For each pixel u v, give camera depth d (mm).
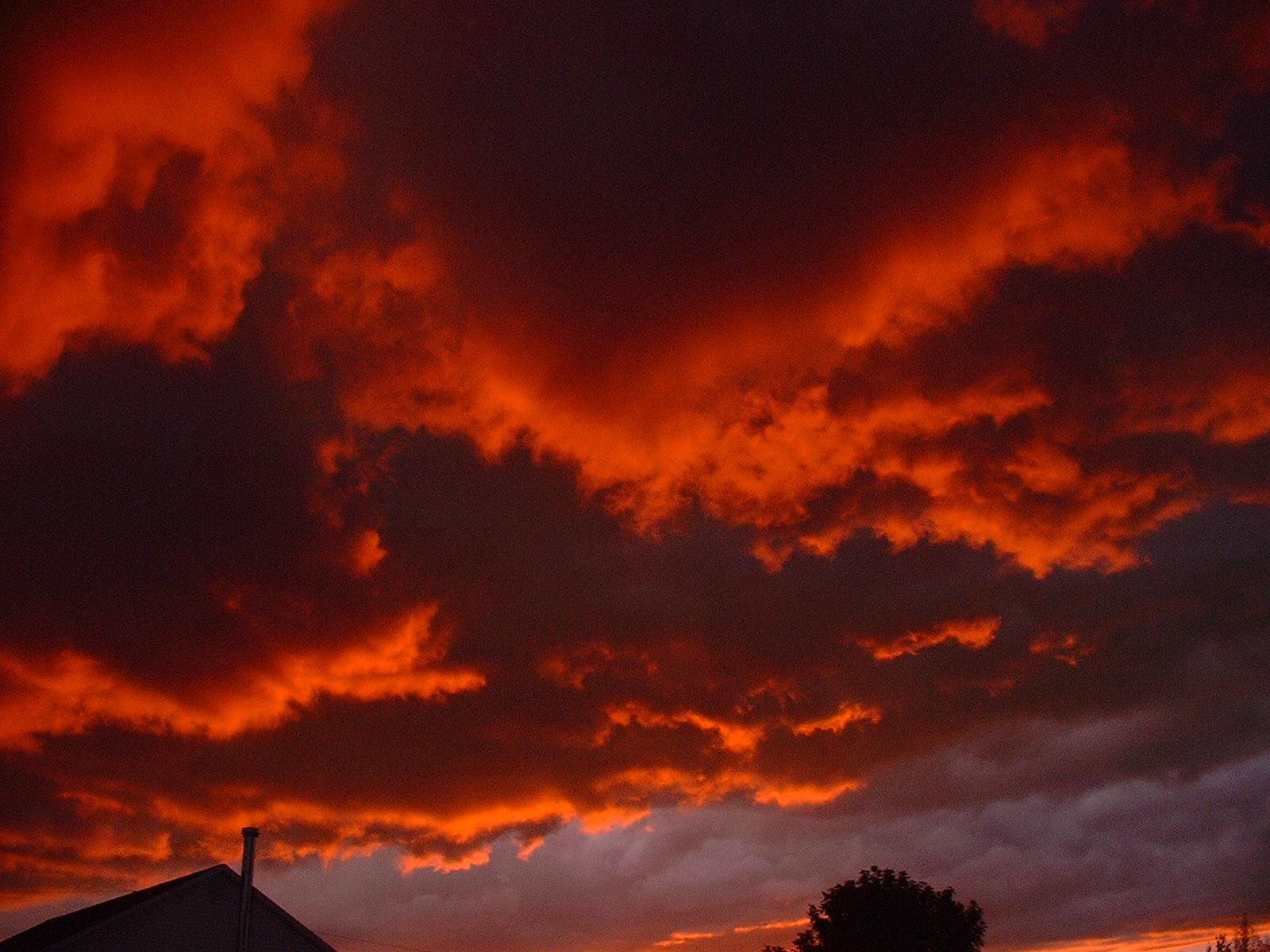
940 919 44938
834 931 45438
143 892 32375
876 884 46312
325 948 32312
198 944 30578
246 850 27094
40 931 32281
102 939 29234
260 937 31656
